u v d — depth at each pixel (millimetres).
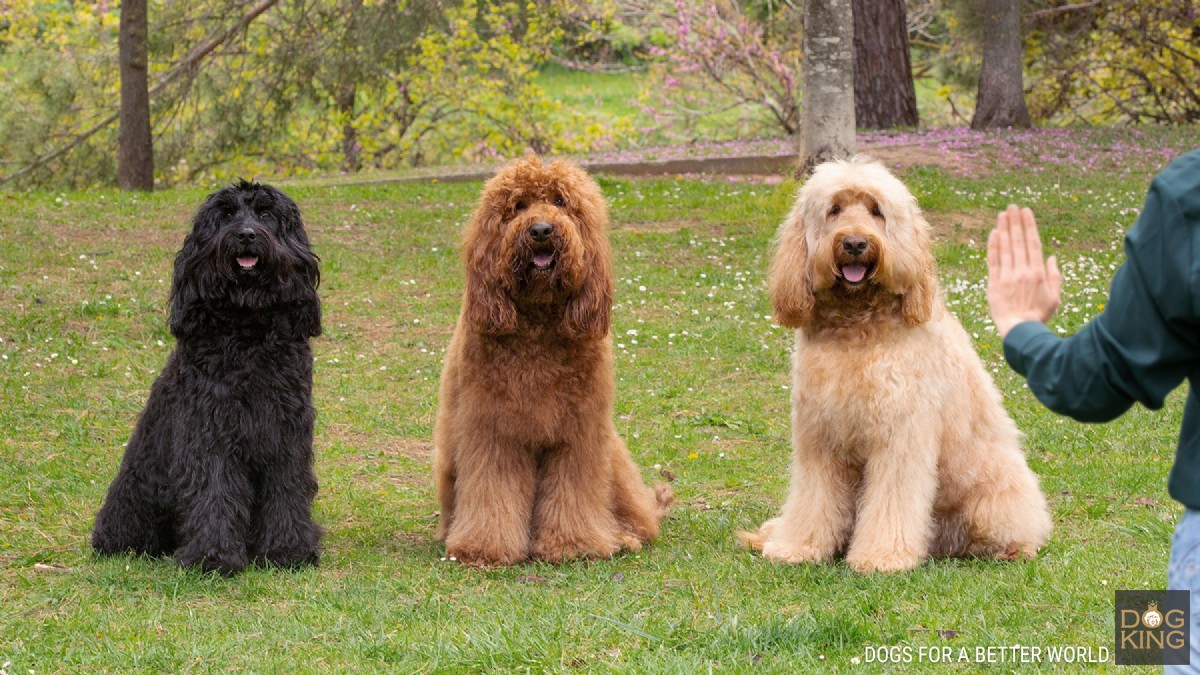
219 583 5254
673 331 10773
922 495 5402
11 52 22344
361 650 4480
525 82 25750
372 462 7770
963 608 4785
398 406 8906
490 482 5762
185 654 4438
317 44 20406
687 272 12734
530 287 5434
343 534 6348
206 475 5363
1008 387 9133
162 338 10281
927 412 5383
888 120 23234
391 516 6699
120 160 18859
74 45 22344
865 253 5141
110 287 11523
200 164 22453
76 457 7473
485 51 24500
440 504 6281
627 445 8102
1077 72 24422
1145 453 7531
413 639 4574
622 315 11258
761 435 8312
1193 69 23922
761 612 4844
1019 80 21969
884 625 4633
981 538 5598
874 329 5418
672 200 16234
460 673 4285
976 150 18969
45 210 14875
